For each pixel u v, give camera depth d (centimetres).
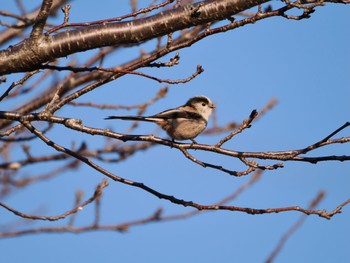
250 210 960
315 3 836
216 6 870
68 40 887
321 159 944
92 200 1159
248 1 859
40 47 886
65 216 1140
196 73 923
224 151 977
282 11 853
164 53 911
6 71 898
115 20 900
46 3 872
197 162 988
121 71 905
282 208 956
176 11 883
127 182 984
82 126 974
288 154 958
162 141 990
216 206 974
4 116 959
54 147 973
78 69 905
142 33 888
